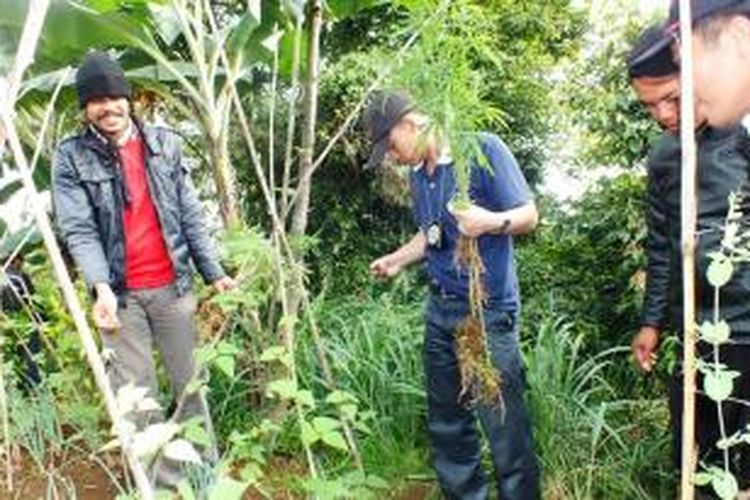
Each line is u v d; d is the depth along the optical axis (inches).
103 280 129.0
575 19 278.7
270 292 136.7
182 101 180.9
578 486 134.7
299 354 163.9
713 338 50.1
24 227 163.2
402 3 159.0
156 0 156.9
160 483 121.3
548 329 147.0
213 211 186.4
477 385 111.7
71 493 134.5
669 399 114.2
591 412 136.8
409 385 156.8
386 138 113.1
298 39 147.5
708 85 49.3
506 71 254.8
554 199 218.2
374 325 176.4
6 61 146.7
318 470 135.1
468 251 107.7
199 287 159.0
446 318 120.4
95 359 46.9
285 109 271.3
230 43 151.6
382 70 120.0
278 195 178.9
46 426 142.4
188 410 138.9
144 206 134.3
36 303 171.0
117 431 47.9
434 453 127.4
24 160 44.9
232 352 94.2
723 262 51.9
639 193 159.2
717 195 98.7
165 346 138.2
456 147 97.3
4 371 147.3
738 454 101.0
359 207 281.9
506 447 117.0
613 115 162.1
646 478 136.6
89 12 146.9
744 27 48.5
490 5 265.1
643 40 84.8
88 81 127.3
